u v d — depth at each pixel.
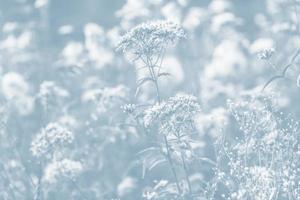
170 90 15.86
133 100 14.71
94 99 13.84
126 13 17.95
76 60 17.31
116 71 16.64
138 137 13.20
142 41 10.08
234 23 18.98
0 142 13.20
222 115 12.96
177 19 18.09
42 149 11.64
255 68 17.05
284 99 14.15
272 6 18.36
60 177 11.91
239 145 10.43
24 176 12.83
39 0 20.20
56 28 24.09
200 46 18.45
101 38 17.34
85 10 25.27
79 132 13.89
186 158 10.48
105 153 13.65
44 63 18.48
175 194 10.47
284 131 10.40
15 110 14.95
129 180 12.95
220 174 10.16
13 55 18.67
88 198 12.12
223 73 16.73
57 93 13.96
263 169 9.87
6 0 22.98
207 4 23.83
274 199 9.90
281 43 16.61
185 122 9.98
